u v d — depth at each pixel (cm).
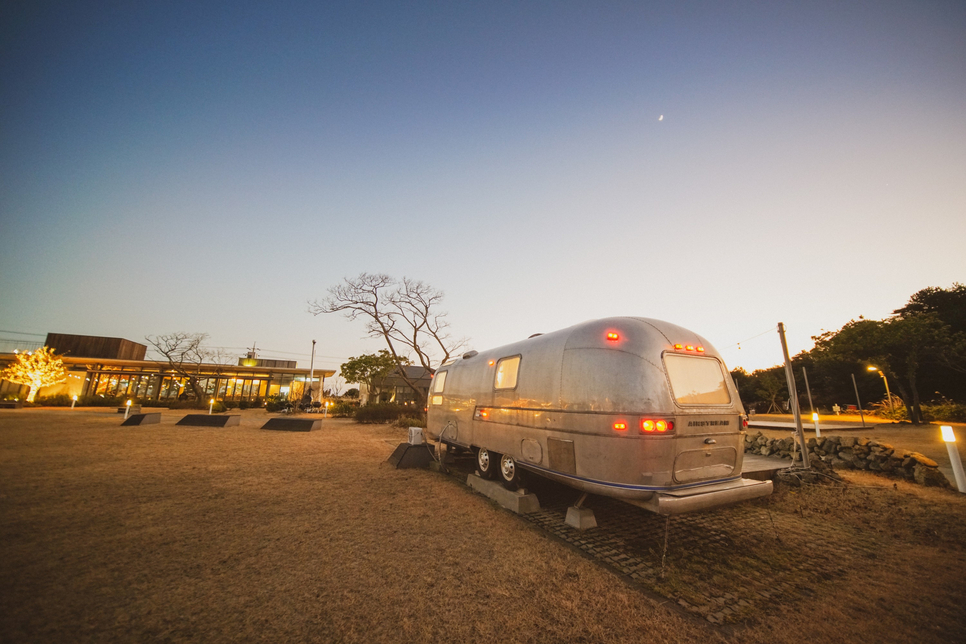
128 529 440
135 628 264
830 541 455
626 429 425
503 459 657
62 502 526
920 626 290
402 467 839
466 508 561
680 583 350
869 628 287
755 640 271
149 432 1302
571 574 363
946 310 2936
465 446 775
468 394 776
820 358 2998
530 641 265
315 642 257
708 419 458
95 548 388
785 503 595
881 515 539
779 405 3703
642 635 273
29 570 338
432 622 283
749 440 1024
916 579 363
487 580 348
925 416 2223
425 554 399
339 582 336
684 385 460
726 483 463
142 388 3384
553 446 516
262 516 497
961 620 298
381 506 557
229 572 348
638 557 405
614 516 539
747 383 4184
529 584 343
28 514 476
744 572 376
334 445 1163
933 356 2173
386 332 2442
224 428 1520
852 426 1856
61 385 3180
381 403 2327
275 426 1549
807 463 750
